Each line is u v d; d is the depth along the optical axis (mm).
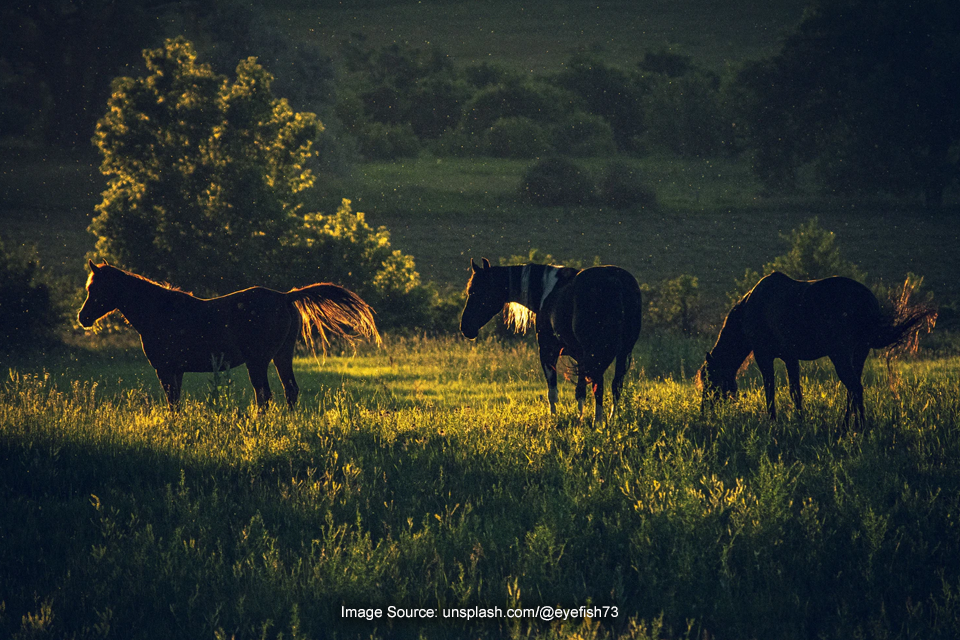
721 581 5688
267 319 11656
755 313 9938
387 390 16141
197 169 30922
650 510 6820
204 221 31000
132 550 6594
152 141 30656
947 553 6109
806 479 7602
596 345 9867
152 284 11680
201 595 5891
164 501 7621
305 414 11602
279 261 31594
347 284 31672
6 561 6527
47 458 8797
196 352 11633
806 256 34844
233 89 31641
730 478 7809
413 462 8695
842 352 9172
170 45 31391
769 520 6422
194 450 9117
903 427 9070
